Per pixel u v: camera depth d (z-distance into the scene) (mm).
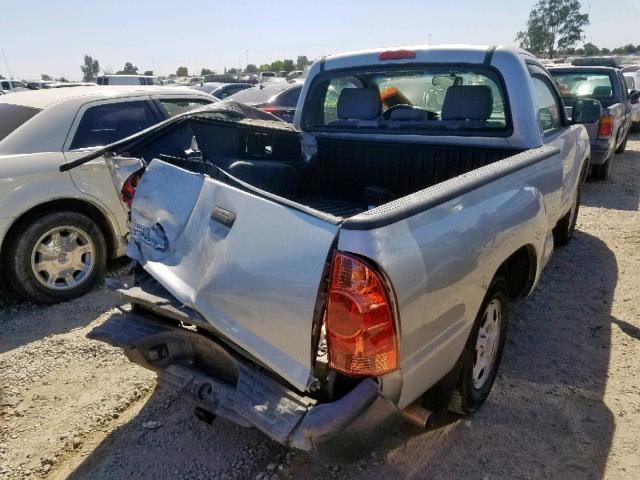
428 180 3852
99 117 4895
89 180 4641
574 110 4621
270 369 2117
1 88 24703
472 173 2551
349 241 1836
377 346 1914
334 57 4188
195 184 2434
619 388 3189
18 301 4645
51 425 3004
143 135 3256
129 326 2711
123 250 5047
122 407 3148
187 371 2463
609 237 5965
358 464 2617
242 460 2695
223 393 2283
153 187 2691
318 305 1903
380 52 3955
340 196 4266
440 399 2574
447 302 2225
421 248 2025
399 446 2736
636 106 14383
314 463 2646
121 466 2676
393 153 3908
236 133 3852
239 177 3570
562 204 4352
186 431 2924
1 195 4160
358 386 1959
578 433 2814
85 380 3430
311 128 4352
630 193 8008
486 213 2482
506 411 3000
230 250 2131
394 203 2033
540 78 4000
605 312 4160
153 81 25297
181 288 2332
